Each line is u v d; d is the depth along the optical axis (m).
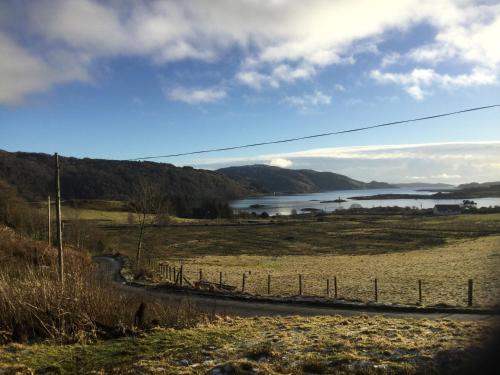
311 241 86.31
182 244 84.00
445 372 7.79
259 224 121.12
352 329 12.23
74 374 8.59
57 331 11.28
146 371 8.41
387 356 8.98
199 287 29.14
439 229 95.31
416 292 26.09
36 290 12.38
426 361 8.42
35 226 64.88
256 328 12.72
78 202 108.25
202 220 132.25
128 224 102.38
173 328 12.30
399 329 12.03
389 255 60.50
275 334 11.53
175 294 26.88
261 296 24.95
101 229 87.75
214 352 9.73
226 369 8.14
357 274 38.00
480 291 25.05
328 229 107.19
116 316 12.81
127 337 11.37
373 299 23.98
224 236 96.44
